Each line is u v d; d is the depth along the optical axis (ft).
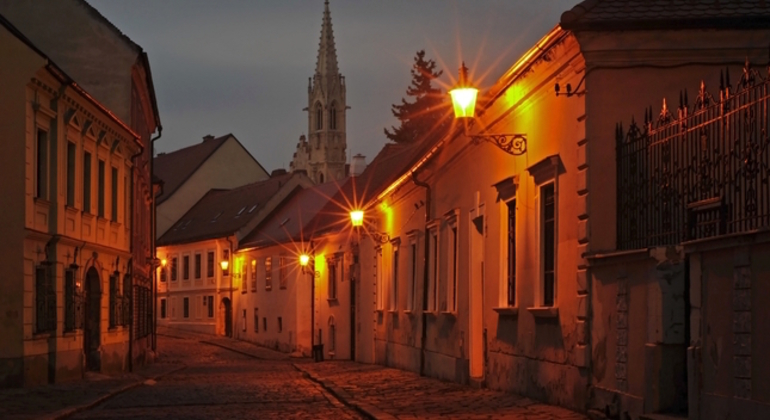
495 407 57.00
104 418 56.90
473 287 76.74
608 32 48.16
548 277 57.00
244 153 278.46
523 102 60.13
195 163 277.64
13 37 78.02
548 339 56.08
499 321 67.51
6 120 77.51
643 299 42.47
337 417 56.08
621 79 48.85
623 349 44.86
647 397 41.09
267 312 205.77
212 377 104.06
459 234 81.05
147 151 150.20
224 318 238.48
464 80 55.01
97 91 120.57
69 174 91.25
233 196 253.03
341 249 156.46
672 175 41.93
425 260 96.73
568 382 52.54
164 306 267.59
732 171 38.34
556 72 52.85
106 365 103.91
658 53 48.55
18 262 77.41
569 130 51.57
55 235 84.07
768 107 34.81
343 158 497.46
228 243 233.14
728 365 34.65
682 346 40.01
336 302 160.86
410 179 100.83
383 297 123.75
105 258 104.01
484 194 71.87
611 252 46.37
